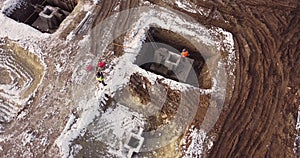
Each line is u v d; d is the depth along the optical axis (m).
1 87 14.32
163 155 12.73
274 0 15.77
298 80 13.61
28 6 16.48
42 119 12.95
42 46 14.66
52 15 15.84
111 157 12.64
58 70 13.99
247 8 15.56
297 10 15.45
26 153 12.30
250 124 12.69
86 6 15.76
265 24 15.07
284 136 12.41
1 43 15.07
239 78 13.70
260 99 13.19
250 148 12.23
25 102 13.38
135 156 12.80
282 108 12.98
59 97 13.37
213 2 15.79
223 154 12.15
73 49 14.52
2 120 13.52
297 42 14.58
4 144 12.59
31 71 14.69
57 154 12.17
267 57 14.20
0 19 15.43
